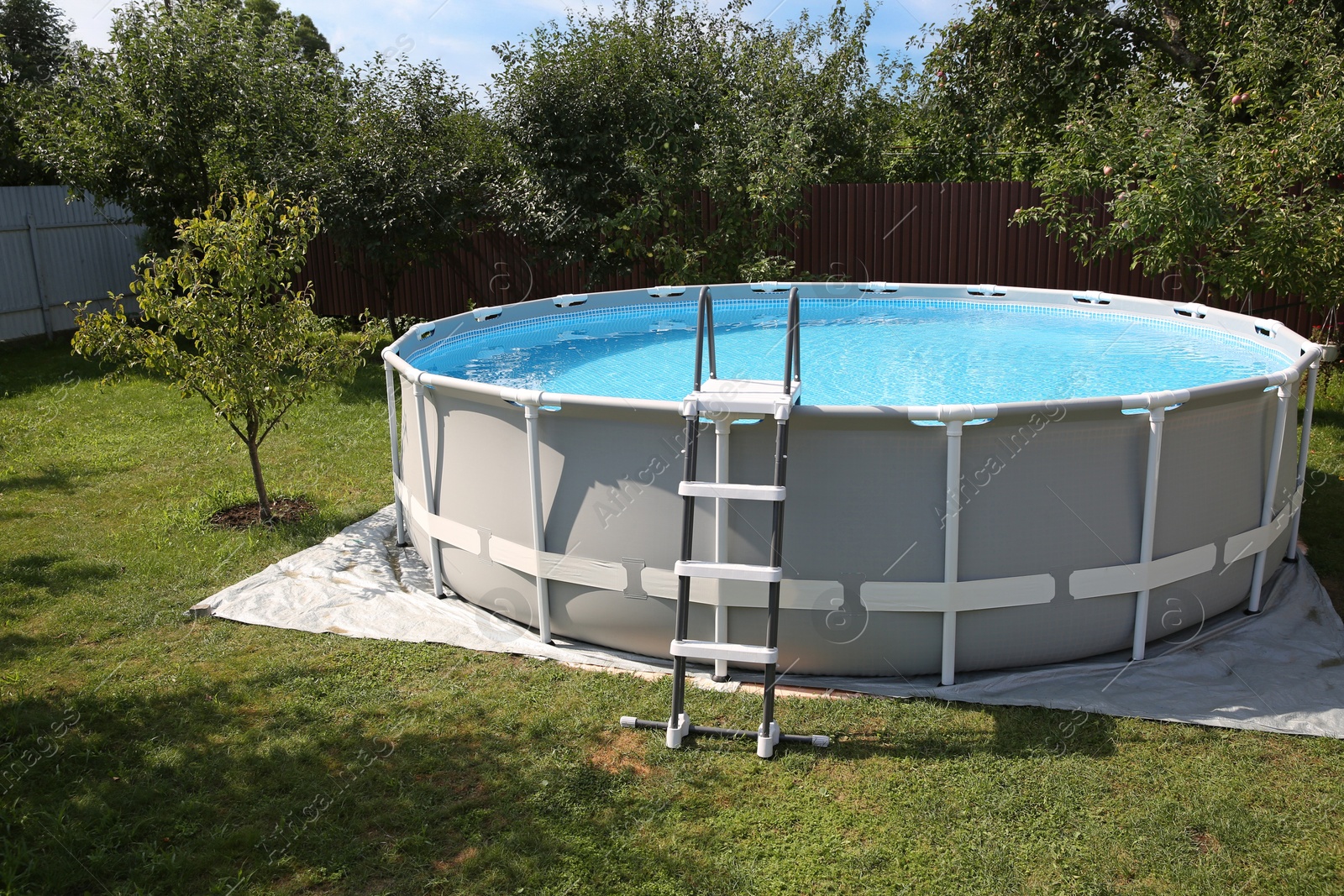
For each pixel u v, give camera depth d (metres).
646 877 3.06
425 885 3.05
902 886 3.00
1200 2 12.45
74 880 3.09
